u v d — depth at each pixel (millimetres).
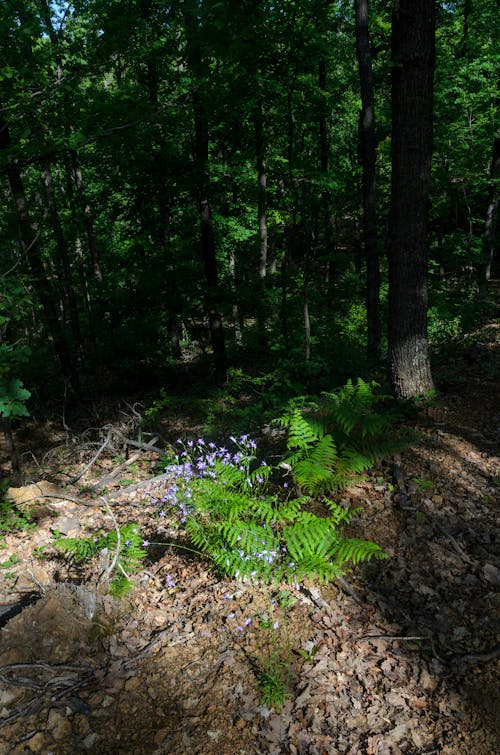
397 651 3551
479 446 5891
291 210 10141
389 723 3084
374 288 10148
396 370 6762
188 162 11148
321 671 3418
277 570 4004
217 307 11953
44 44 8492
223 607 3959
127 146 9211
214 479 4875
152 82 10703
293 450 5738
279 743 2988
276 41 8148
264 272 15594
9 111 6395
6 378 4414
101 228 18578
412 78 5730
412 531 4660
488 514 4805
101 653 3600
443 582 4117
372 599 4000
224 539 4246
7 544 5367
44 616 3742
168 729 3070
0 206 14953
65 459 8992
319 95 9758
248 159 13008
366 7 8859
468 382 7727
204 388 12352
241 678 3377
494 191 16625
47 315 11672
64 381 11641
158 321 13969
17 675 3375
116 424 10570
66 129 6695
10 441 7465
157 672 3439
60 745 2979
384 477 5453
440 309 12133
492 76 14891
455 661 3449
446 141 16031
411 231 6230
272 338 13930
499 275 21062
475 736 2977
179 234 13945
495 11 14266
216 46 4891
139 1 8281
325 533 4070
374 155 9648
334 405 5965
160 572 4500
